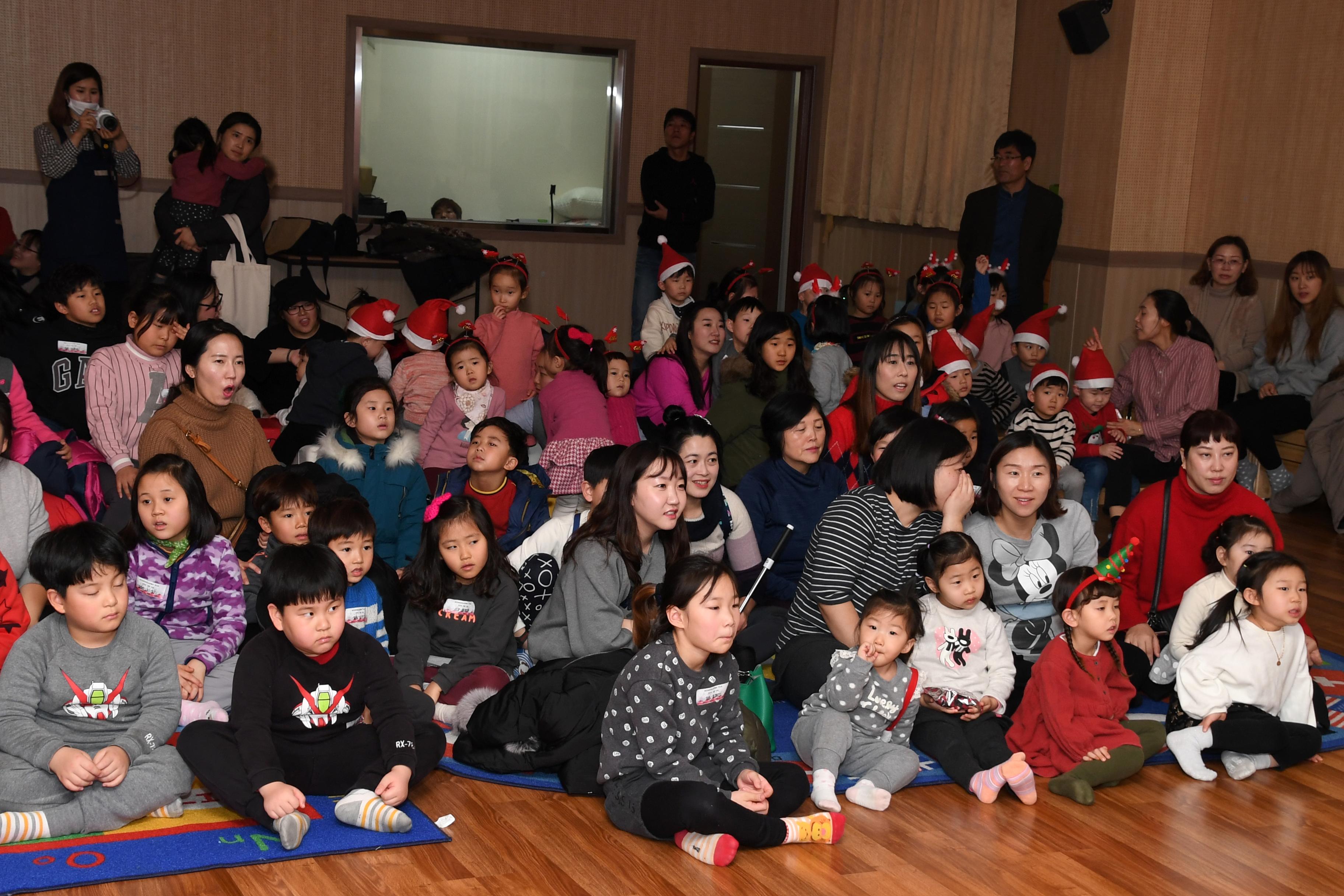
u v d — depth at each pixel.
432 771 2.72
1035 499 3.22
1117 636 3.56
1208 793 2.87
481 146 8.06
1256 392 5.84
